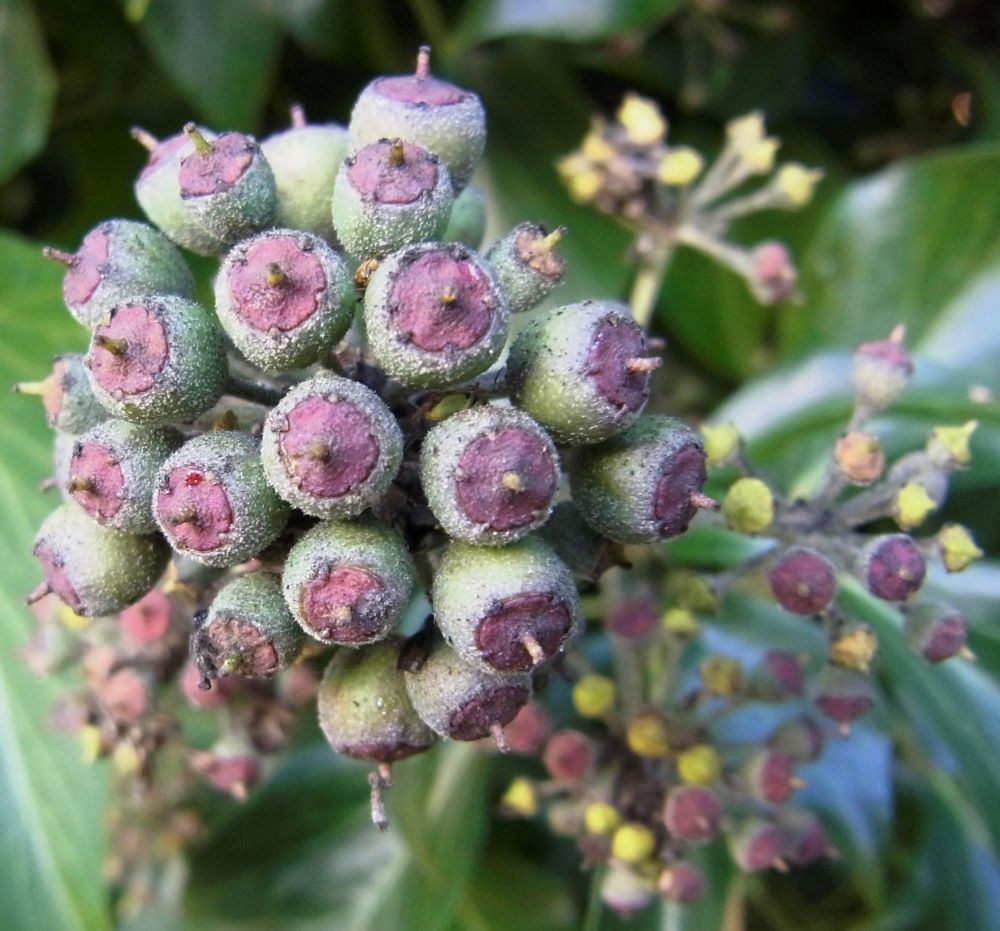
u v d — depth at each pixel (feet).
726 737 0.37
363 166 0.22
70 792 0.32
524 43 0.45
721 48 0.46
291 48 0.44
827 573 0.26
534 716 0.30
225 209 0.23
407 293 0.20
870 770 0.39
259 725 0.30
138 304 0.21
